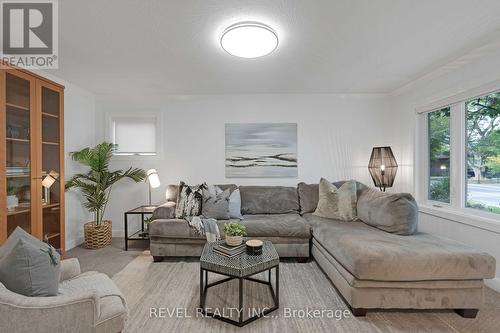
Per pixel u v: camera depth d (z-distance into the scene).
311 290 2.33
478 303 1.88
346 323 1.84
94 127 4.04
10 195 2.43
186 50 2.45
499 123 2.41
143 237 3.54
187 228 2.99
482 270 1.85
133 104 4.07
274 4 1.75
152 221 3.07
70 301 1.20
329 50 2.48
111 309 1.35
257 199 3.66
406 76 3.23
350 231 2.55
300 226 3.02
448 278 1.86
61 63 2.76
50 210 2.94
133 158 4.07
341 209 3.18
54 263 1.38
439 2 1.74
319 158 4.08
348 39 2.26
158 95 4.05
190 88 3.74
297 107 4.07
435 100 3.08
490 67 2.37
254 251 2.11
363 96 4.07
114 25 2.00
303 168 4.08
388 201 2.58
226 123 4.07
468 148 2.75
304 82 3.48
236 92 3.96
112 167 4.06
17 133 2.50
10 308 1.13
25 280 1.24
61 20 1.93
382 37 2.23
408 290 1.89
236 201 3.40
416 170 3.45
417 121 3.44
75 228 3.65
